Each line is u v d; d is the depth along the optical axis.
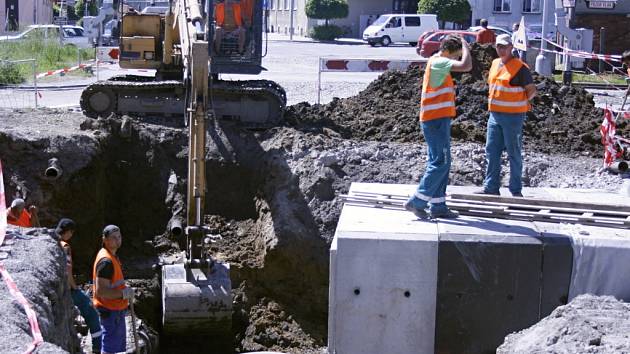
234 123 18.30
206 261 14.40
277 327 15.24
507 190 11.45
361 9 64.38
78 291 10.97
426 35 36.97
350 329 9.40
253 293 15.74
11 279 8.48
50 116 19.02
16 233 10.20
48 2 60.34
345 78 31.08
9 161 15.78
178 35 18.86
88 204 16.16
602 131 16.39
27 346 7.07
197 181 14.27
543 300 9.31
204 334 14.64
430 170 9.91
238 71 18.92
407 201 10.23
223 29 18.73
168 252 16.44
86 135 16.75
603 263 9.27
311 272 15.81
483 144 17.28
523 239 9.30
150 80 19.50
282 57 40.47
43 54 33.31
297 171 16.55
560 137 18.12
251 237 16.70
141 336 13.07
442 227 9.63
